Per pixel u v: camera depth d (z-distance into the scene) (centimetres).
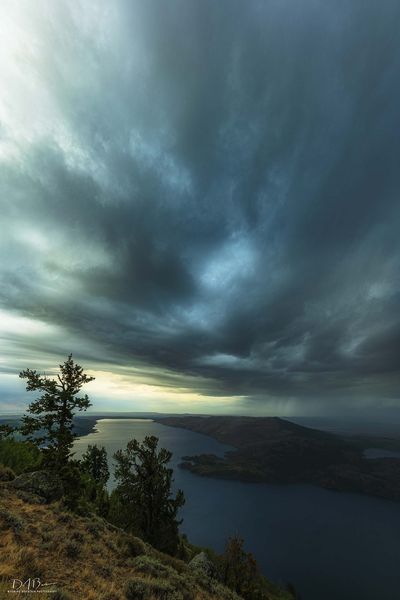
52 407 2517
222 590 1903
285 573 15862
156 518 3478
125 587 1187
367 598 13975
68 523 1706
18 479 2138
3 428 2450
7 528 1366
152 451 3756
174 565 1922
